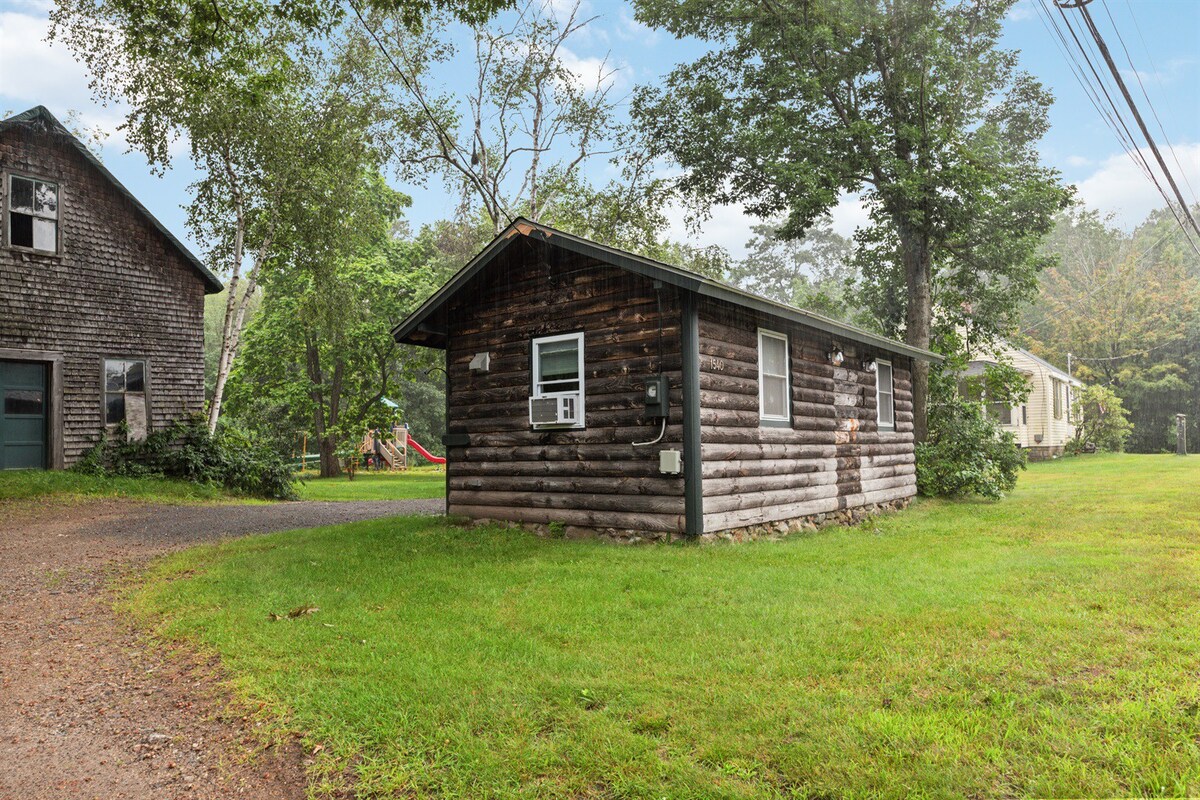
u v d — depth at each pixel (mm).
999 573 7207
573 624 5543
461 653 4898
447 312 11469
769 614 5680
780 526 10477
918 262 19250
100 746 3959
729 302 9430
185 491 16109
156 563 8312
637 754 3465
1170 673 4184
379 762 3533
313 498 19562
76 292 15711
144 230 16969
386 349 29719
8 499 13031
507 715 3906
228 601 6438
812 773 3225
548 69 21922
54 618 6324
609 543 9211
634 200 23281
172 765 3721
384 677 4500
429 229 36938
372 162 21359
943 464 16125
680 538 8859
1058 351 49062
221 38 12156
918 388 18453
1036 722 3615
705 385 9070
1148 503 13531
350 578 7258
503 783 3275
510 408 10633
